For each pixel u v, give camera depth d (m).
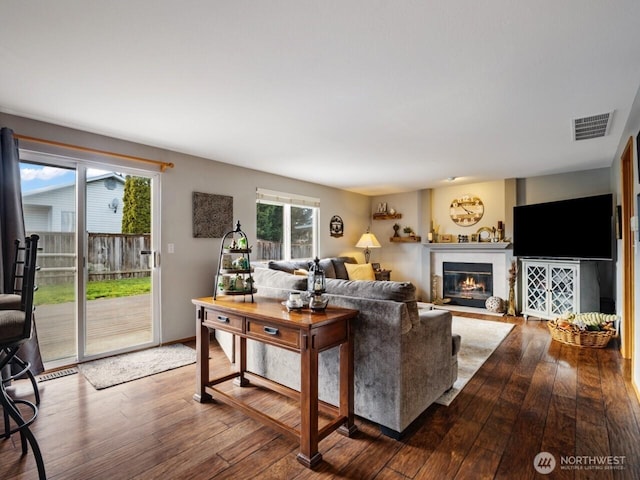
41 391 2.64
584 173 5.00
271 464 1.79
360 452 1.89
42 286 3.09
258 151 3.98
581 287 4.49
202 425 2.16
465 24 1.69
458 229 6.30
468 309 5.96
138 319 3.69
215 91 2.44
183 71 2.17
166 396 2.56
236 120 3.01
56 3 1.54
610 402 2.45
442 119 2.97
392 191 6.89
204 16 1.63
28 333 1.56
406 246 6.93
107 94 2.49
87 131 3.28
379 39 1.82
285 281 2.72
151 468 1.75
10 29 1.72
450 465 1.77
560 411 2.32
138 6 1.56
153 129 3.24
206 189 4.28
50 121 3.03
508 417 2.25
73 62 2.05
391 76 2.22
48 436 2.03
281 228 5.48
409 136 3.44
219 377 2.66
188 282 4.07
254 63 2.07
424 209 6.60
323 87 2.38
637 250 2.59
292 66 2.10
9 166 2.75
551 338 4.13
